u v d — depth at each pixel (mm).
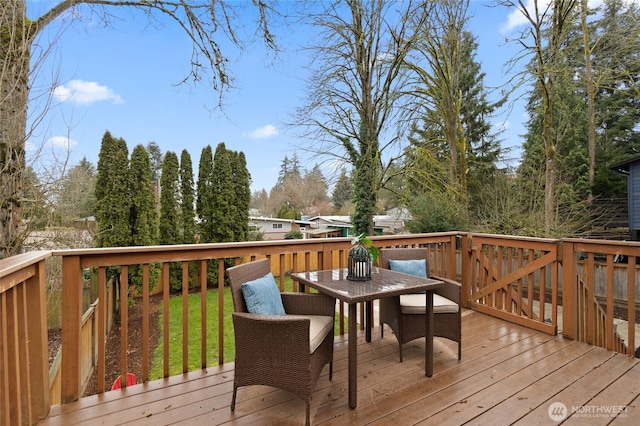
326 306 2521
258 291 2256
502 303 3781
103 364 2256
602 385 2311
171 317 6930
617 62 8289
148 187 8227
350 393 2074
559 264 3262
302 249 3115
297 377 1927
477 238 4035
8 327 1654
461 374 2500
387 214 11297
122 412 2020
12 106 3215
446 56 8969
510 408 2053
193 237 9922
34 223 4148
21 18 3234
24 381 1791
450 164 9211
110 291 6496
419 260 3279
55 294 4766
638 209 8484
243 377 2039
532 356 2785
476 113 13703
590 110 10945
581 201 9844
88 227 7332
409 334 2748
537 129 11383
